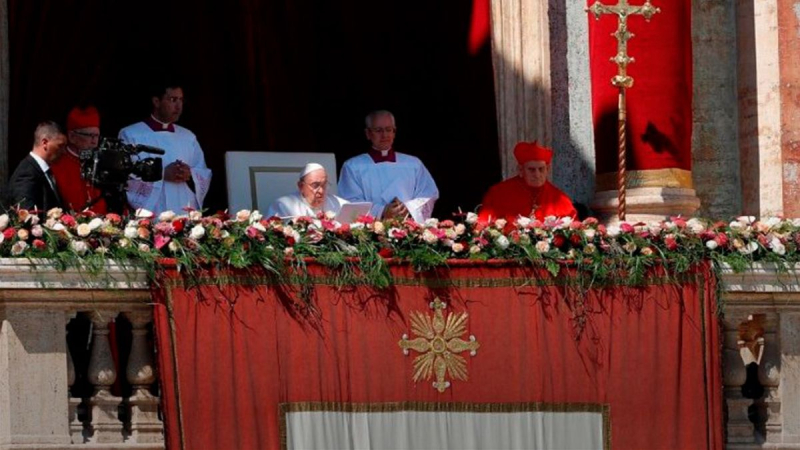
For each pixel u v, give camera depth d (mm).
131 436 44438
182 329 44344
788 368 47844
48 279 43562
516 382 46281
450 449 45938
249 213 45375
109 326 44781
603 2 54812
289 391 45000
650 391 46875
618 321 46844
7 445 43344
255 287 44906
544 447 46312
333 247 45625
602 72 54812
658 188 54438
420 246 46062
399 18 57031
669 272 47125
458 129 56000
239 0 56625
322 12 57719
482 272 46312
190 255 44438
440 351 45969
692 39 57469
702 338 47219
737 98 57656
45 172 47062
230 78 56625
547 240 46781
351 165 53000
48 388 43688
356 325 45531
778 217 49375
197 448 44281
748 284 47656
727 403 47750
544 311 46500
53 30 53250
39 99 52844
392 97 57094
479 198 55531
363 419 45469
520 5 56000
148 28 55469
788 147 56625
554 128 56562
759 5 57156
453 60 56156
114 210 46062
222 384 44531
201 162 52250
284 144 57031
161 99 51656
